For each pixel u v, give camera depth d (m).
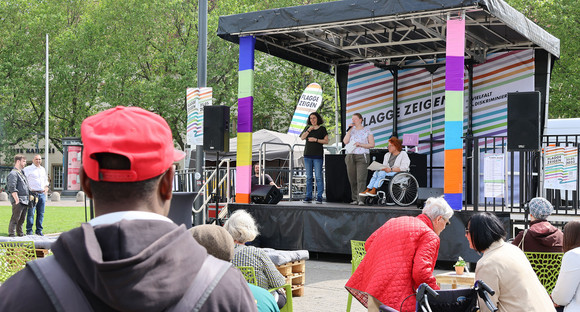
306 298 7.55
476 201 9.55
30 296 1.17
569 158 9.59
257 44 12.23
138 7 31.80
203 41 11.82
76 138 32.41
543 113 12.80
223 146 11.01
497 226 3.79
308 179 12.16
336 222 10.42
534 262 5.67
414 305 4.23
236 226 4.68
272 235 10.97
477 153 9.59
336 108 14.93
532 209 5.80
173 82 31.48
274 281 4.64
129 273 1.13
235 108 30.75
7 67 36.34
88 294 1.18
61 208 24.05
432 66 13.68
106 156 1.27
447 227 9.51
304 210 10.71
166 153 1.32
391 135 14.22
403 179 11.57
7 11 37.31
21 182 13.02
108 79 32.03
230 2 31.17
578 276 4.00
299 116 16.95
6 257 6.02
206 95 11.72
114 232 1.20
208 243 3.16
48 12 37.97
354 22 10.10
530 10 23.92
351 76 14.62
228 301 1.24
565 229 4.62
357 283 4.55
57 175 44.22
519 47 12.73
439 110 13.74
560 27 23.78
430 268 4.21
